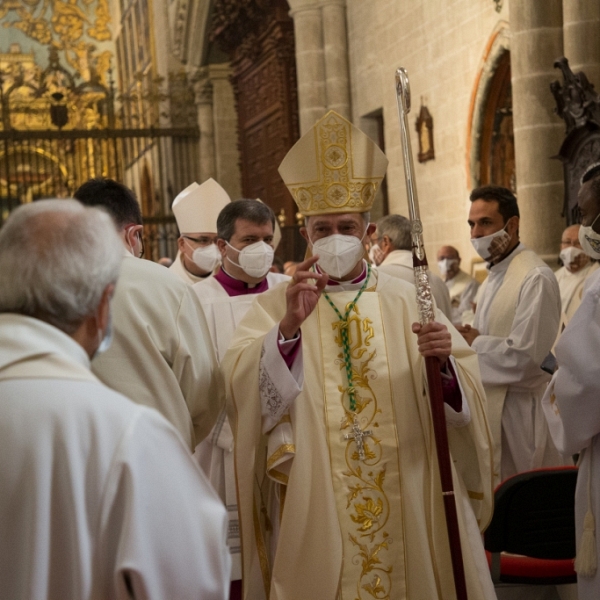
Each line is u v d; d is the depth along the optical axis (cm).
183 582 132
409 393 267
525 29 766
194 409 247
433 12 1043
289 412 260
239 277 364
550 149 763
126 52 2336
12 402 133
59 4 2409
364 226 276
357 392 265
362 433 261
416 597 254
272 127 1576
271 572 265
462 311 853
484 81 925
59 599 129
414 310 277
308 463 257
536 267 394
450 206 1035
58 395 134
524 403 393
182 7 1770
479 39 936
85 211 146
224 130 1798
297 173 272
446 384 260
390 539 257
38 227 142
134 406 139
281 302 282
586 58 713
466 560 254
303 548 253
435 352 248
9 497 129
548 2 759
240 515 262
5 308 141
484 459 268
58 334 140
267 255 352
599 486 265
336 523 253
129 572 127
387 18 1177
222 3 1570
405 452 262
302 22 1312
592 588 266
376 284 283
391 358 269
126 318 233
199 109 1808
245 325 278
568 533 291
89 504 130
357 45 1284
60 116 1593
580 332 261
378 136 1298
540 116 763
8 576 129
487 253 411
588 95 639
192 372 242
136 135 1659
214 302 360
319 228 272
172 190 1809
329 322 274
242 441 258
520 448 390
